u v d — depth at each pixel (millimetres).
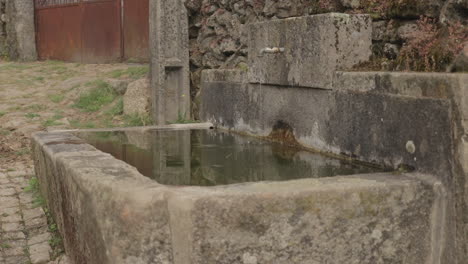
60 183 3191
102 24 10102
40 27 11750
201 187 2326
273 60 3928
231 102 4594
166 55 6371
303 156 3422
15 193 4758
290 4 4703
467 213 2354
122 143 4074
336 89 3266
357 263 2408
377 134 2912
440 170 2484
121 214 2250
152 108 6637
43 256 3484
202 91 5078
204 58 6191
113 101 7746
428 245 2498
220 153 3713
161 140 4207
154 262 2234
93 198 2412
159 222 2217
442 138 2463
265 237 2270
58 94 8242
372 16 3568
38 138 4160
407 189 2434
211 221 2207
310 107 3564
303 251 2324
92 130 4570
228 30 5727
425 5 3186
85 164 2840
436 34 3057
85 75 9047
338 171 2930
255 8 5262
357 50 3387
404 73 2711
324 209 2328
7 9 12250
